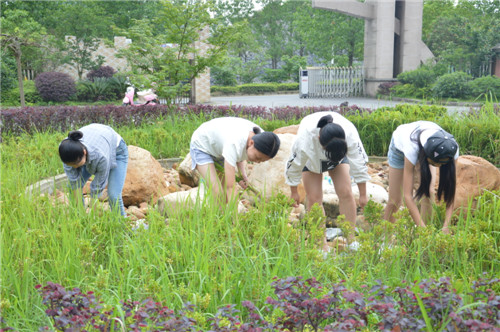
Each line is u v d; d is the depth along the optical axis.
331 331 2.33
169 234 3.88
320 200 4.86
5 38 21.11
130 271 3.30
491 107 9.23
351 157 4.51
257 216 4.27
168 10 12.62
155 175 6.82
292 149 4.57
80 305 2.69
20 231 3.84
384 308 2.49
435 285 2.72
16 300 3.04
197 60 13.21
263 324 2.62
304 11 54.59
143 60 13.13
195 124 10.82
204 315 2.94
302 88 33.38
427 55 33.03
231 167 4.71
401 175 4.93
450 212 4.41
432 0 46.75
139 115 11.83
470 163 5.75
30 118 10.70
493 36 32.53
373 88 30.53
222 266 3.63
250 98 36.25
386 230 3.96
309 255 3.51
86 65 33.72
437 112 10.28
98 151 4.84
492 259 3.65
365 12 29.89
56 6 40.88
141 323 2.50
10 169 6.34
